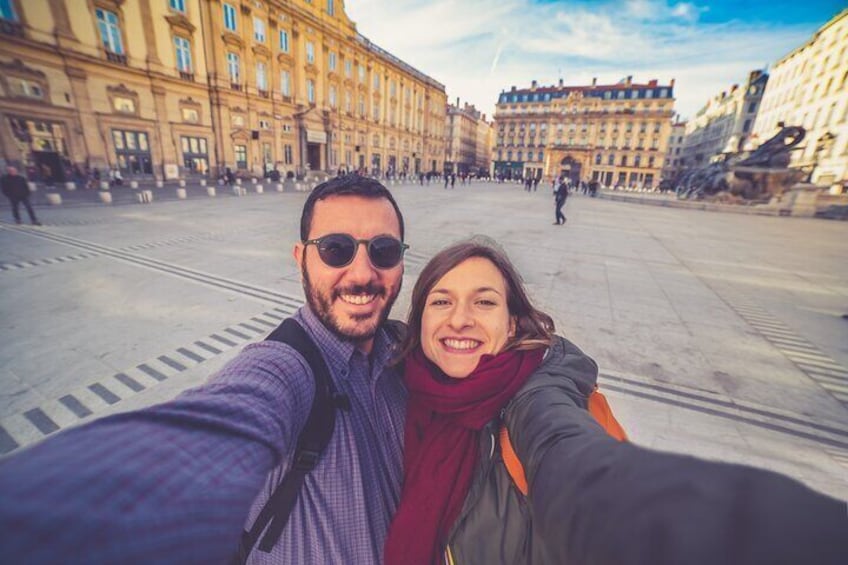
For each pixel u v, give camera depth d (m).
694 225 16.70
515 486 0.82
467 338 1.04
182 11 25.00
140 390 3.31
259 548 0.82
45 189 18.52
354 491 0.87
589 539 0.40
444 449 0.96
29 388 3.28
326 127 37.97
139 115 23.55
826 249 11.70
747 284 7.36
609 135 62.75
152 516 0.40
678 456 0.39
